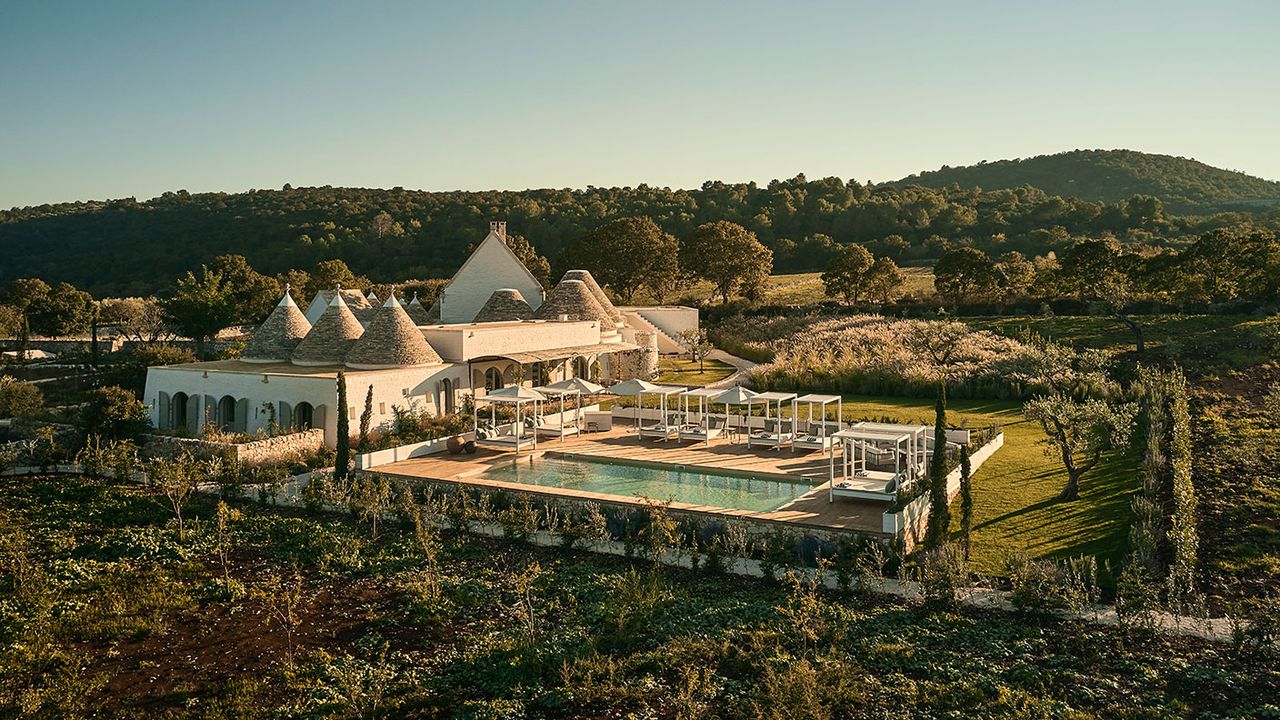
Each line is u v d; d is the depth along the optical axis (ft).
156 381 146.82
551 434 131.13
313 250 453.99
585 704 51.24
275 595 69.87
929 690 51.75
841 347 213.05
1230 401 133.80
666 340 260.42
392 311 146.20
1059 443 97.71
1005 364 175.83
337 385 115.14
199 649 59.98
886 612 64.75
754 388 186.50
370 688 53.01
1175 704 48.96
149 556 79.36
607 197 629.10
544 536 85.56
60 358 240.94
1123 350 186.70
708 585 71.46
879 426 100.99
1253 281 206.49
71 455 119.85
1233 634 56.29
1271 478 93.20
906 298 307.17
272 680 55.01
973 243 462.60
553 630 61.82
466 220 523.70
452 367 149.48
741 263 339.77
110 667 57.06
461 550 81.30
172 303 252.83
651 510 83.30
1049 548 78.59
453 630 62.90
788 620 62.39
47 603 65.57
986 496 96.27
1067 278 242.17
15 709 49.88
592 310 211.00
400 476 103.09
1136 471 102.99
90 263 462.19
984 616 64.18
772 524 80.28
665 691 52.85
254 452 113.80
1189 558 68.90
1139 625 60.08
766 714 48.52
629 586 65.87
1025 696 49.93
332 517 92.79
